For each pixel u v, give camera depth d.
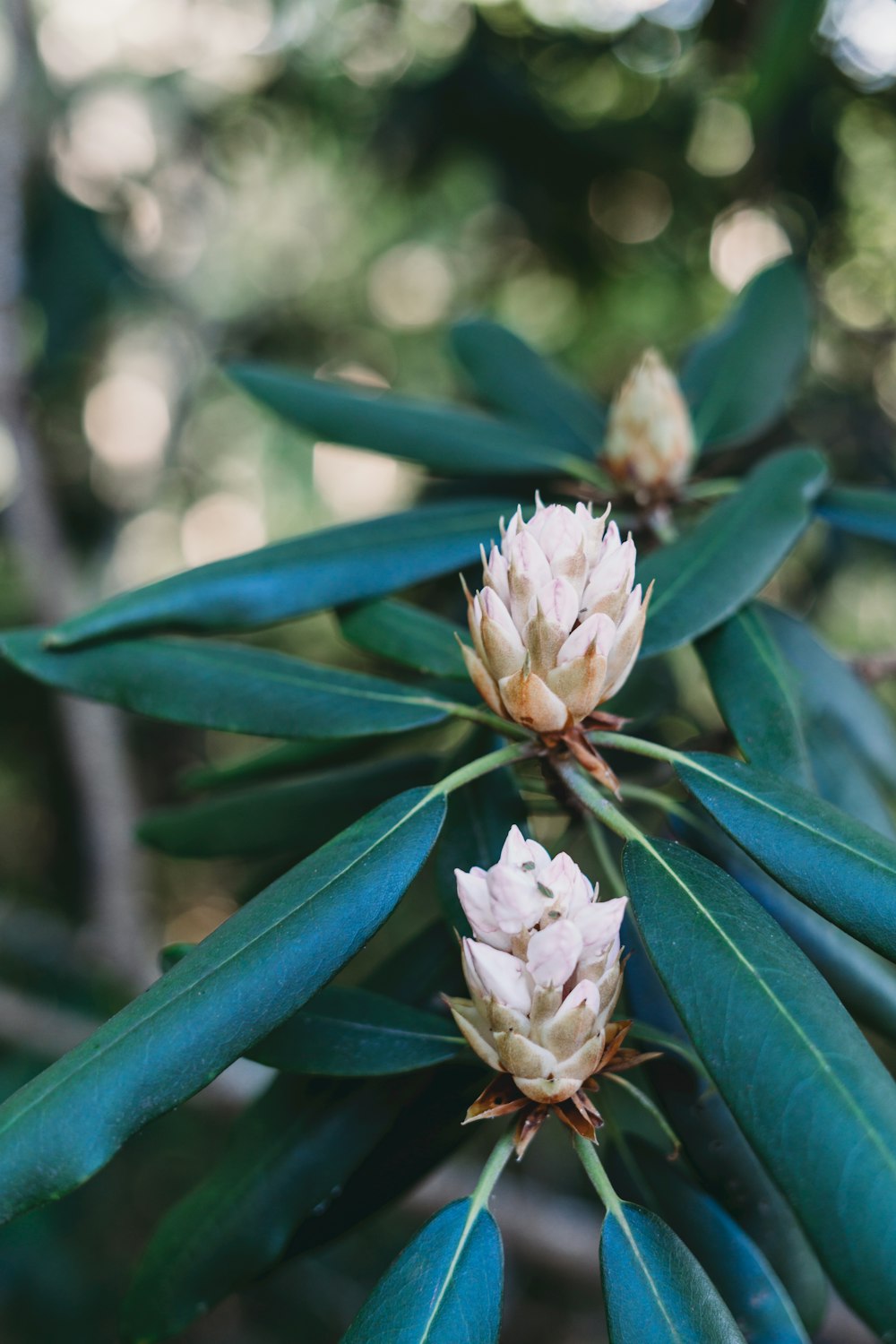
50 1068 0.36
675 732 0.55
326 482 1.53
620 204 1.07
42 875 1.33
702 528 0.45
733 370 0.56
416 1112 0.42
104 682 0.44
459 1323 0.35
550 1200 0.79
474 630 0.39
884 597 1.22
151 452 1.24
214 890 1.60
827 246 0.96
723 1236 0.41
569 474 0.52
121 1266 1.04
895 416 1.02
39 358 0.98
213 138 1.21
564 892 0.36
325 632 1.43
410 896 1.11
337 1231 0.42
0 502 1.02
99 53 1.15
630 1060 0.38
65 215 0.99
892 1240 0.32
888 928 0.36
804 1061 0.34
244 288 1.38
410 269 1.43
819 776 0.47
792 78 0.59
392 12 1.08
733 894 0.37
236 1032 0.36
